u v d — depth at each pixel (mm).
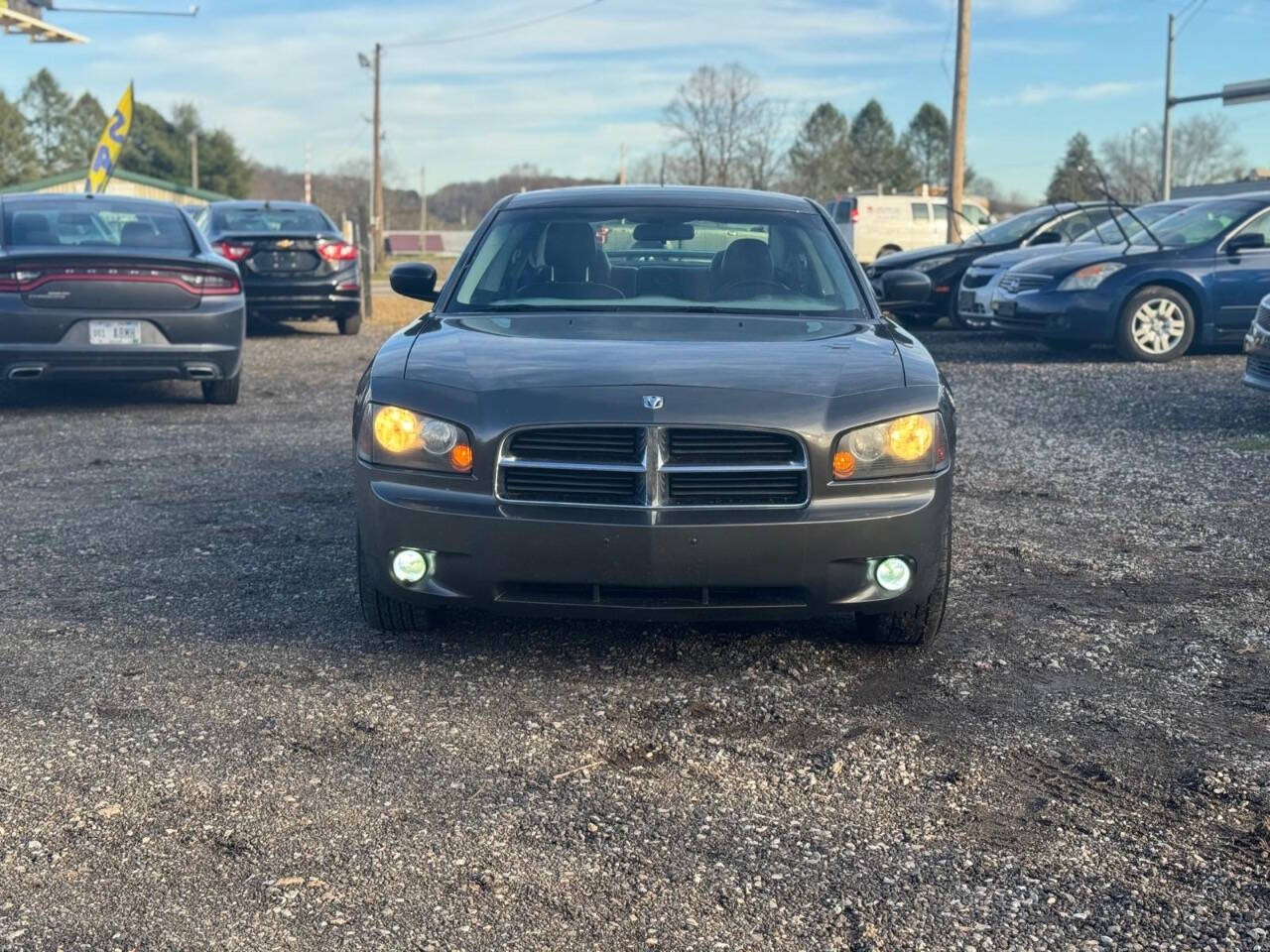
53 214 9984
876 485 4109
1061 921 2857
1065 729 3922
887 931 2809
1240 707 4098
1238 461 7906
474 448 4074
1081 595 5258
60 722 3885
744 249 5379
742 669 4395
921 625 4469
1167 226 13641
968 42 25922
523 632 4734
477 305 5172
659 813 3348
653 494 3996
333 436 8828
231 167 94250
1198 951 2748
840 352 4484
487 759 3664
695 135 53406
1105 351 14070
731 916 2861
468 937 2768
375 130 50156
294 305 16250
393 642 4625
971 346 15086
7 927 2777
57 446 8422
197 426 9234
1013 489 7250
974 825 3307
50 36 27297
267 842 3166
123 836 3186
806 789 3500
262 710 3994
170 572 5477
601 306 5121
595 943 2750
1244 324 13023
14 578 5391
